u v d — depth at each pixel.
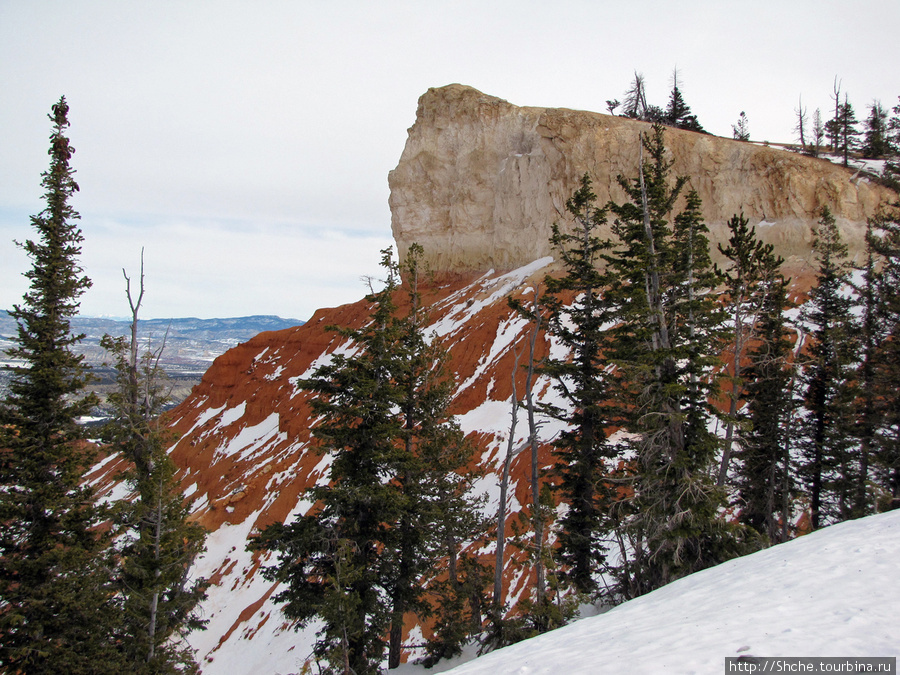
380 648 14.42
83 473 17.16
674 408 14.12
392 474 16.28
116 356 17.53
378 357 14.94
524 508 24.62
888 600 5.36
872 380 20.95
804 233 41.34
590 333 16.53
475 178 63.34
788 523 20.95
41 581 15.06
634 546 16.02
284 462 43.97
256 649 27.47
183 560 16.92
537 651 7.49
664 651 5.49
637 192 16.33
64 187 18.73
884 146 53.09
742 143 46.09
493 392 36.66
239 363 71.56
